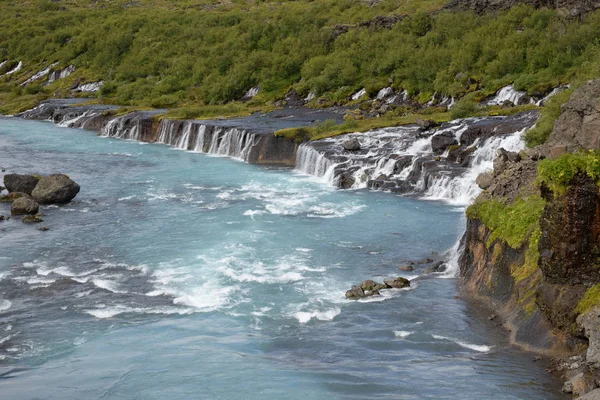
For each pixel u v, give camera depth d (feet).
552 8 283.38
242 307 99.25
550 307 81.25
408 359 81.10
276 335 89.35
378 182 174.81
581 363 75.25
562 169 80.69
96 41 456.04
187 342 87.35
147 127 273.13
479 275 101.24
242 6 525.34
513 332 86.02
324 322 93.35
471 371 77.05
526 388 72.64
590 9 263.70
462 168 171.32
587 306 78.02
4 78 465.06
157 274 113.50
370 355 82.64
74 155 233.76
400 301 98.89
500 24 284.41
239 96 332.39
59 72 442.91
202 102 331.16
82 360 82.99
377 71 298.15
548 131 132.16
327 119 245.45
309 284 107.86
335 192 172.96
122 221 147.13
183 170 206.28
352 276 111.45
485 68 261.44
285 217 147.95
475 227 105.09
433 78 276.21
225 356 82.79
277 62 334.65
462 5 323.57
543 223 83.51
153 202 164.25
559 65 238.48
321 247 126.52
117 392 74.49
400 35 316.81
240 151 228.84
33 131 293.64
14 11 583.99
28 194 172.04
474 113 219.61
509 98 238.07
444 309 95.14
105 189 179.42
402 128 216.33
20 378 78.69
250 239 131.54
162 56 404.36
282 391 73.41
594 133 87.61
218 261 118.93
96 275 113.70
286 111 282.97
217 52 375.45
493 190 107.55
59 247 129.18
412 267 114.83
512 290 92.48
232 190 176.76
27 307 100.53
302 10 422.82
